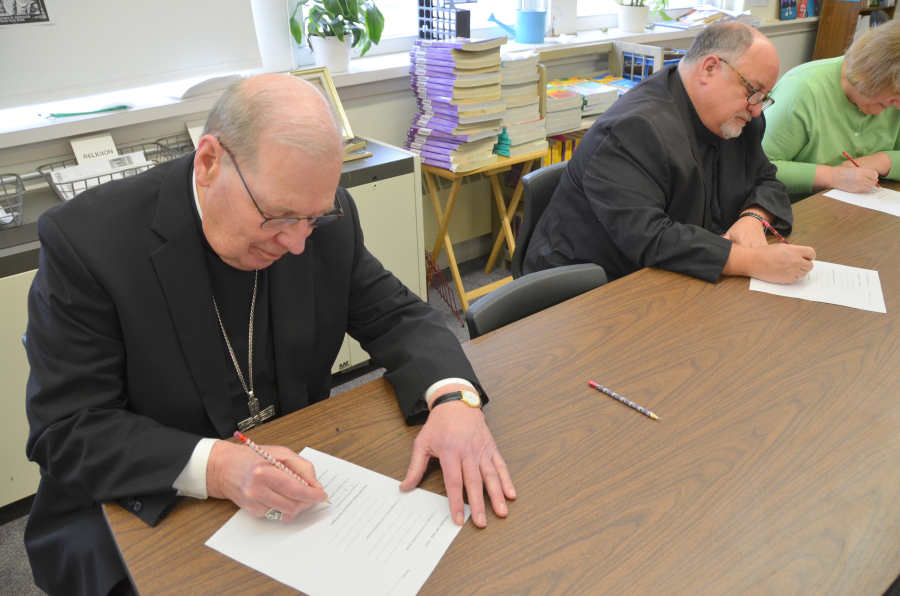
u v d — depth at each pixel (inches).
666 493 33.7
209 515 32.6
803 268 55.4
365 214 84.7
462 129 95.5
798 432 38.2
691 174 66.5
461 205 121.7
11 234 64.1
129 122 77.9
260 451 33.2
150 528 31.8
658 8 144.2
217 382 39.9
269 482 31.3
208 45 83.6
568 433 38.3
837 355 45.7
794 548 30.4
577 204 70.9
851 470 35.2
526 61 98.9
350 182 81.4
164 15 78.9
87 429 34.1
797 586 28.5
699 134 69.9
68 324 35.3
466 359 42.4
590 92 110.7
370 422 39.8
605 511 32.6
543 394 41.9
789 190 84.2
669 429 38.5
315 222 34.4
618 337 48.4
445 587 28.5
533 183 76.8
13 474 67.7
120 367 37.8
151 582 28.8
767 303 53.1
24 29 70.0
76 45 73.8
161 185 38.0
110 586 35.5
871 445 37.1
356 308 47.6
